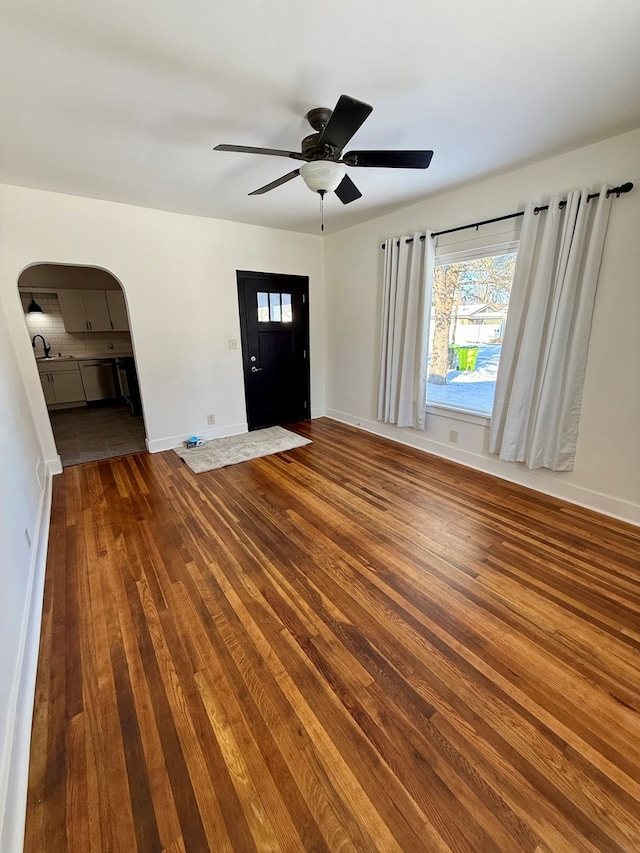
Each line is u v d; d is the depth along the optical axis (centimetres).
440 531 250
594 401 264
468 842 100
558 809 107
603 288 249
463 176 293
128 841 101
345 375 497
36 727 130
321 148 188
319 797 110
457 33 146
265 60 161
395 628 171
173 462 375
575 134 228
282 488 315
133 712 135
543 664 153
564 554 224
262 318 457
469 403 358
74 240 325
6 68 161
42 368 618
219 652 160
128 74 168
